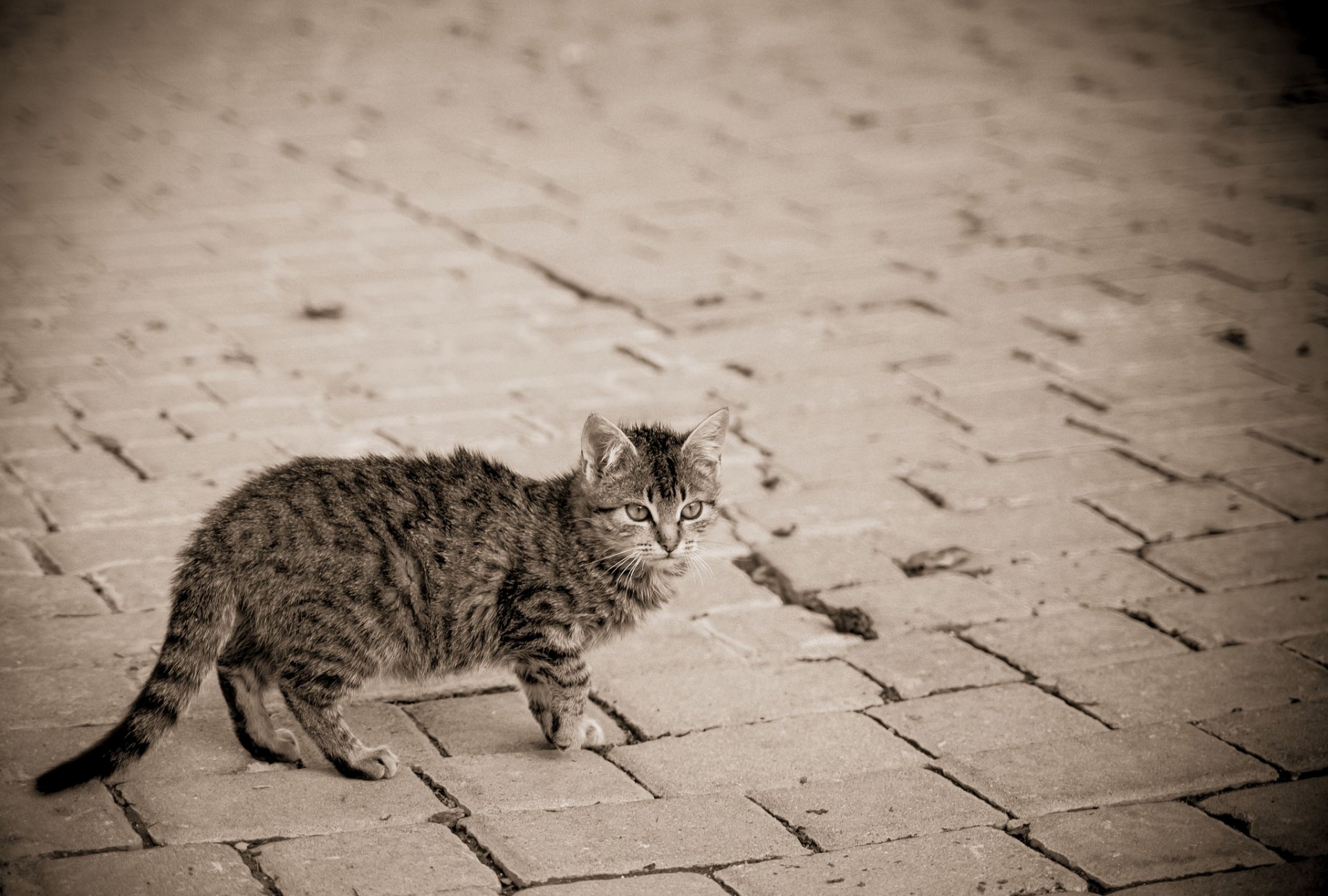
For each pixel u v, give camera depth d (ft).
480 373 35.37
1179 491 29.50
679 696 22.27
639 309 40.06
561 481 22.13
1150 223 47.11
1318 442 31.58
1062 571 26.40
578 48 73.56
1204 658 23.27
